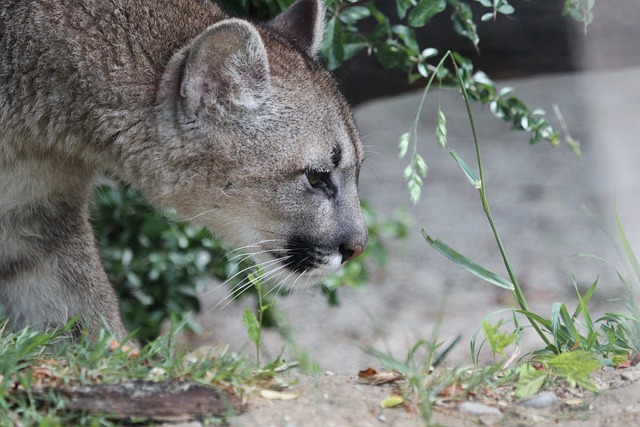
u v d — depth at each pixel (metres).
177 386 7.23
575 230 23.20
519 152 28.23
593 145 27.52
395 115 30.81
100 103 9.66
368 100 15.30
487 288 21.14
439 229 23.80
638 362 8.66
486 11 13.77
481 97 12.64
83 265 10.72
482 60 14.55
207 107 9.73
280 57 10.18
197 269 15.14
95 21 9.62
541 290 20.41
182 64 9.63
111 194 14.70
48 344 8.51
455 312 19.91
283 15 11.30
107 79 9.62
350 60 14.48
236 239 10.48
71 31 9.53
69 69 9.55
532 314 8.80
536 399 7.43
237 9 12.60
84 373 7.30
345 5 12.60
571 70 14.84
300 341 18.72
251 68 9.71
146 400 6.98
